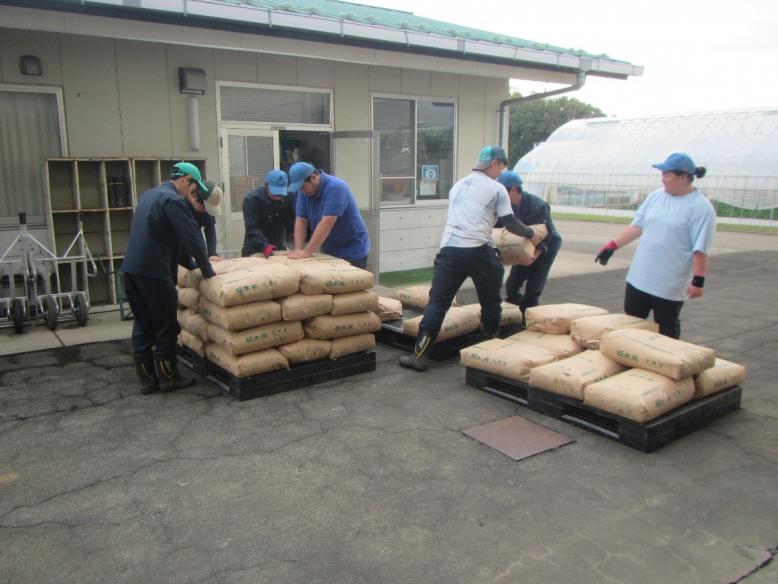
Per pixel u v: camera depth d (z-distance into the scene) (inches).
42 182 273.1
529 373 172.6
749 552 111.0
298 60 329.4
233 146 315.9
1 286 274.1
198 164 299.0
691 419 157.5
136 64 283.4
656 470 139.7
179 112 297.4
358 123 360.2
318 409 173.3
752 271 448.8
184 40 259.0
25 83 261.0
